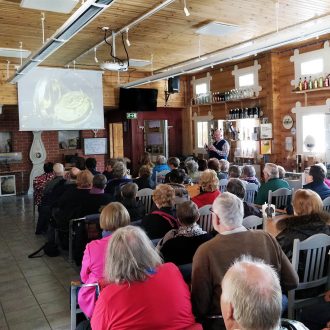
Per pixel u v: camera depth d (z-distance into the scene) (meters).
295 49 7.39
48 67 8.70
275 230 3.16
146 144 10.30
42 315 3.21
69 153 10.74
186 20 5.57
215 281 1.87
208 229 3.72
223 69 9.17
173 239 2.45
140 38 6.56
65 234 4.82
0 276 4.12
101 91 9.38
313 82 7.00
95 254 2.45
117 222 2.67
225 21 5.60
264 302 0.94
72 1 4.38
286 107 7.69
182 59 8.34
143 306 1.56
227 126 9.01
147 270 1.64
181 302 1.63
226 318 1.03
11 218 7.09
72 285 2.39
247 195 5.13
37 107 8.57
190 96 10.49
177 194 3.81
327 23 4.16
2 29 5.73
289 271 2.02
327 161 6.81
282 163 7.86
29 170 10.32
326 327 2.01
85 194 4.47
